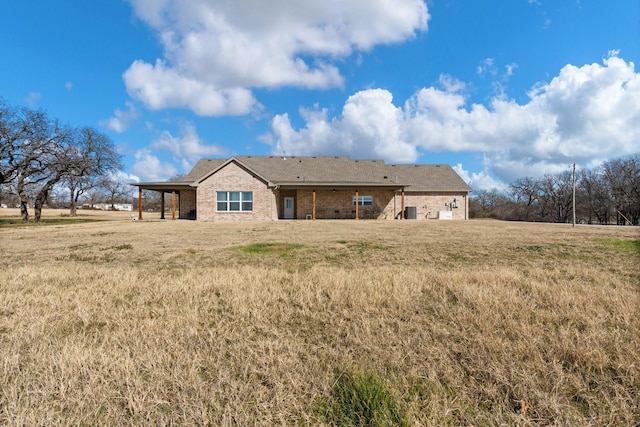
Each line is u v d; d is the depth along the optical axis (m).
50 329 3.14
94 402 1.95
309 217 26.14
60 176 23.64
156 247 9.27
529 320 3.22
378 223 20.09
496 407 1.91
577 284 4.52
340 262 6.86
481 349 2.58
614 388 2.07
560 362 2.40
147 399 1.95
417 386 2.12
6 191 23.22
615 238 10.94
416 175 29.42
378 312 3.52
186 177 26.42
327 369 2.31
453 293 4.18
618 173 29.44
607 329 2.96
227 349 2.67
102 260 7.30
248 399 1.97
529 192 37.97
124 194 56.38
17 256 7.97
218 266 6.47
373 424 1.76
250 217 22.73
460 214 28.11
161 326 3.14
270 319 3.38
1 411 1.90
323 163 29.28
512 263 6.63
